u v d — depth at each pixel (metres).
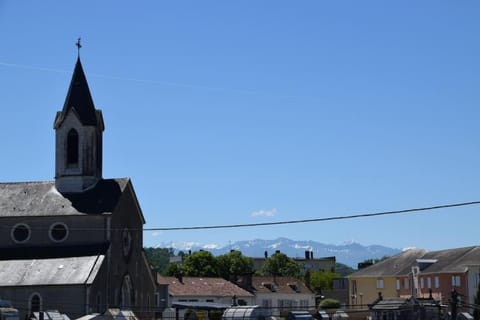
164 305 142.88
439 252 163.50
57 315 92.88
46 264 109.19
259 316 96.81
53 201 115.19
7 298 105.75
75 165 116.38
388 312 110.38
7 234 114.06
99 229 112.19
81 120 116.62
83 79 118.69
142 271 119.56
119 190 115.56
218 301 165.12
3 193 117.62
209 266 199.38
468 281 144.75
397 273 166.38
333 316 115.88
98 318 94.69
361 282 175.12
